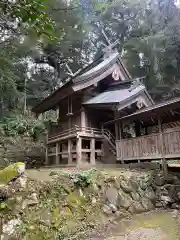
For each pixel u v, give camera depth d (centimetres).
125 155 1070
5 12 278
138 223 556
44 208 491
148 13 2784
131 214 630
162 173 846
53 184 561
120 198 655
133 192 705
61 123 1415
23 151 1472
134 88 1272
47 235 441
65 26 2075
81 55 2867
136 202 680
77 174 634
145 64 2614
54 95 1301
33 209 474
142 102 1273
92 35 3098
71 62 2764
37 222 454
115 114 1219
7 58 1421
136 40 2600
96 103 1169
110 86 1462
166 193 748
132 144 1039
